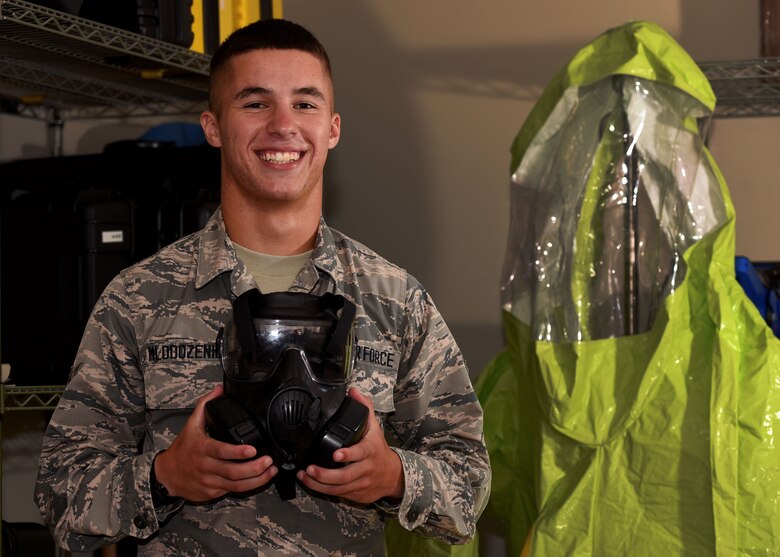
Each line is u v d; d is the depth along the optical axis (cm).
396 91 303
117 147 239
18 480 283
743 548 185
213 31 225
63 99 280
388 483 118
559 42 288
